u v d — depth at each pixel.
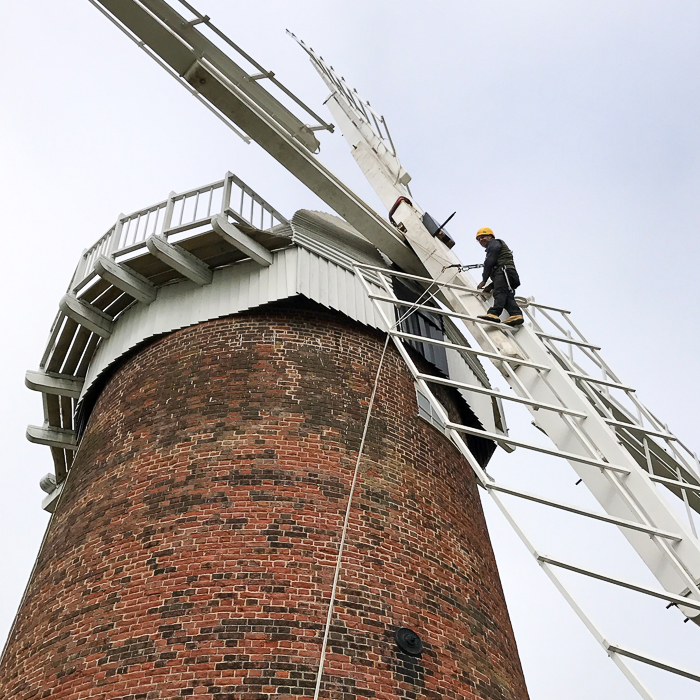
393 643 7.91
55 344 12.65
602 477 7.09
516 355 8.88
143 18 10.95
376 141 15.66
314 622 7.71
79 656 7.80
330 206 12.55
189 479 9.08
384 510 9.21
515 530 6.02
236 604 7.76
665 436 8.52
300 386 10.20
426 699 7.68
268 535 8.41
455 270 11.65
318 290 11.20
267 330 10.89
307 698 7.10
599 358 10.12
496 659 8.91
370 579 8.37
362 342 11.30
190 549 8.33
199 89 11.48
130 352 11.58
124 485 9.41
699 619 6.00
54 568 9.20
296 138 12.27
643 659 5.09
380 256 13.91
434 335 12.73
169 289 11.88
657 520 6.52
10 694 8.17
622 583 5.65
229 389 10.09
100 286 11.80
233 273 11.60
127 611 7.96
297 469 9.16
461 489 10.75
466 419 12.91
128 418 10.40
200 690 7.09
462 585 9.25
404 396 11.07
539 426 8.15
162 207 11.75
